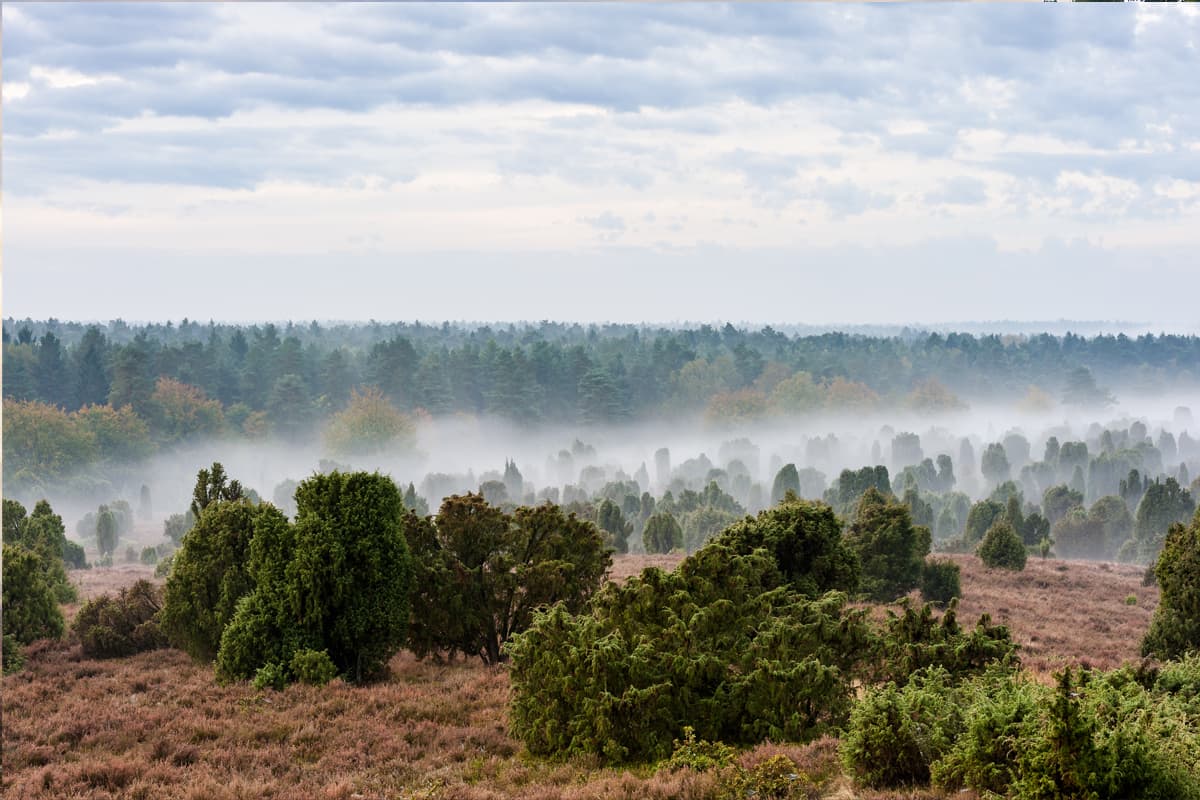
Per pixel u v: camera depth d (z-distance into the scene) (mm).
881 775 12578
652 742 15500
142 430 168250
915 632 17188
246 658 22516
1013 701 12094
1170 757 10797
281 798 14438
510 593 25031
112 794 14766
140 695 21672
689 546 89500
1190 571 25516
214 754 16812
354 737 17859
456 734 17969
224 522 26047
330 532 22500
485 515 25656
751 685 16078
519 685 17344
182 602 25547
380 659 23203
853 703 14594
